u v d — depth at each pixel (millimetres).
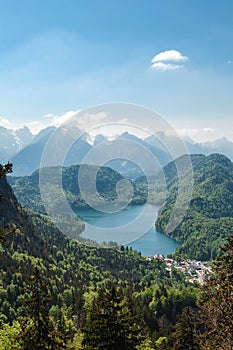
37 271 25875
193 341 39219
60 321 87125
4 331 29609
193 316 41000
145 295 122750
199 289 32688
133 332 26344
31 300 25344
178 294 117938
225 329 28328
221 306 29188
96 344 25578
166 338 63375
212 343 29938
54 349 24969
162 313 113000
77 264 149125
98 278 141000
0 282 106000
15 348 25500
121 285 136000
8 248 136750
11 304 97562
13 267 118625
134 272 160750
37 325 25031
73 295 112750
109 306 26438
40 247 150500
